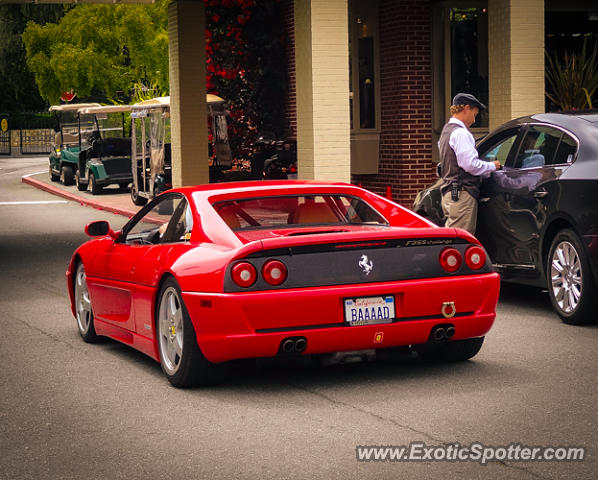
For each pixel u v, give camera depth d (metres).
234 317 6.45
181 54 20.81
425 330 6.86
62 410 6.50
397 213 7.55
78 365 7.94
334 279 6.62
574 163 9.12
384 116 20.80
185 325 6.80
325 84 15.36
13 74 59.09
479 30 20.28
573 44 21.30
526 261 9.80
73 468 5.26
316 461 5.25
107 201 27.97
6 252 17.12
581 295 8.88
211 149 24.72
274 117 25.64
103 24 35.03
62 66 35.34
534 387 6.77
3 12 53.44
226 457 5.37
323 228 7.32
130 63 36.53
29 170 45.78
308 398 6.64
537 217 9.46
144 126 25.50
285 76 25.44
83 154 31.64
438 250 6.91
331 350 6.71
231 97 25.56
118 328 8.10
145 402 6.65
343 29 15.39
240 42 25.33
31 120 64.94
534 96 15.81
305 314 6.53
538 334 8.70
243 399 6.66
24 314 10.62
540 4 15.71
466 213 10.16
